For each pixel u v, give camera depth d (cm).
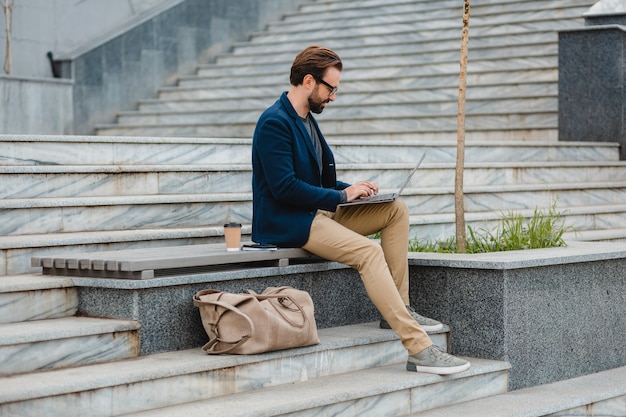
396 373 584
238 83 1441
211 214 720
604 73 1138
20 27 1283
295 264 620
